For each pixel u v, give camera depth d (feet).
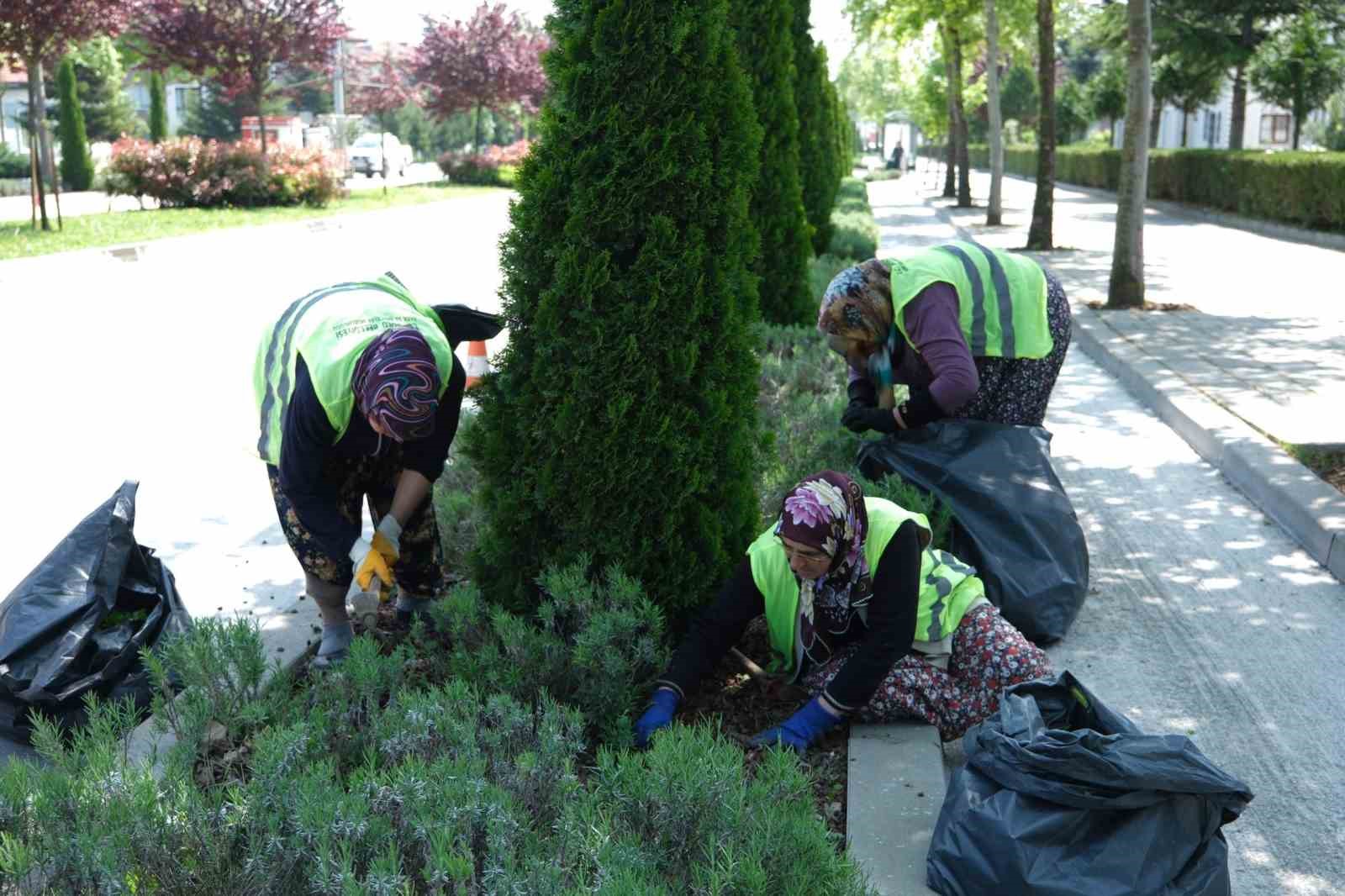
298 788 9.13
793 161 29.40
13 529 20.02
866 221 62.28
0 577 17.88
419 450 13.10
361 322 12.64
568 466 13.53
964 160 112.27
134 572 14.11
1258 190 84.48
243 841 9.18
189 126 207.10
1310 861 11.36
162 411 28.58
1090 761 9.74
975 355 17.07
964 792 10.41
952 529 16.15
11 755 12.13
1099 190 139.54
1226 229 84.84
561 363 13.44
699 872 8.58
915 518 12.39
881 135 310.04
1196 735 13.69
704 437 13.75
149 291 50.62
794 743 12.23
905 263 16.76
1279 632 16.47
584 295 13.20
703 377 13.75
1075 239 76.89
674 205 13.43
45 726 10.37
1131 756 9.77
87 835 8.32
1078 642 16.17
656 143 13.25
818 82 41.98
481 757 10.16
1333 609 17.22
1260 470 22.18
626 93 13.26
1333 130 141.49
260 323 42.37
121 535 13.70
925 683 12.78
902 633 12.16
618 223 13.32
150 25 98.53
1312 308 44.39
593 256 13.28
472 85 147.43
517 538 14.07
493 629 13.43
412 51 176.96
